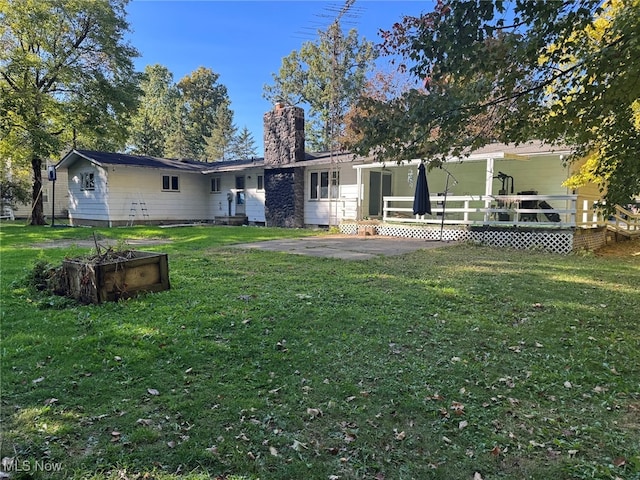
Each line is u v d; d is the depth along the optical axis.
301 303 4.62
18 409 2.38
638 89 3.15
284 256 8.21
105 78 17.50
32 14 15.16
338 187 15.63
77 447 2.06
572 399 2.62
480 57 3.25
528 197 10.27
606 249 10.59
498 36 3.20
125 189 17.61
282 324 3.91
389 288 5.41
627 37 2.96
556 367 3.07
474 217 13.98
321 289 5.29
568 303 4.77
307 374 2.91
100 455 2.00
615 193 4.34
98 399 2.51
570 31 3.10
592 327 3.97
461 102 3.55
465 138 4.02
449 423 2.33
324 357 3.19
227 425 2.27
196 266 6.93
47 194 23.30
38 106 16.00
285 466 1.95
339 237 12.48
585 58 3.16
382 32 3.93
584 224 10.09
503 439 2.18
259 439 2.15
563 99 3.71
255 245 10.19
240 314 4.18
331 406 2.49
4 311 4.20
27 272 5.95
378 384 2.78
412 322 4.04
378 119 3.87
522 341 3.60
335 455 2.04
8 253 8.45
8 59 15.37
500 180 13.30
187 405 2.45
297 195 16.55
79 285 4.66
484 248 9.97
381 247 9.88
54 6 15.59
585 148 4.98
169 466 1.94
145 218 18.28
